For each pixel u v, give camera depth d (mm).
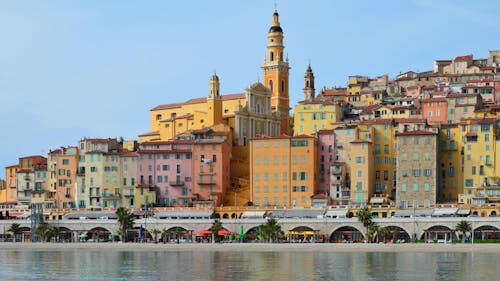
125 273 198125
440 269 196750
